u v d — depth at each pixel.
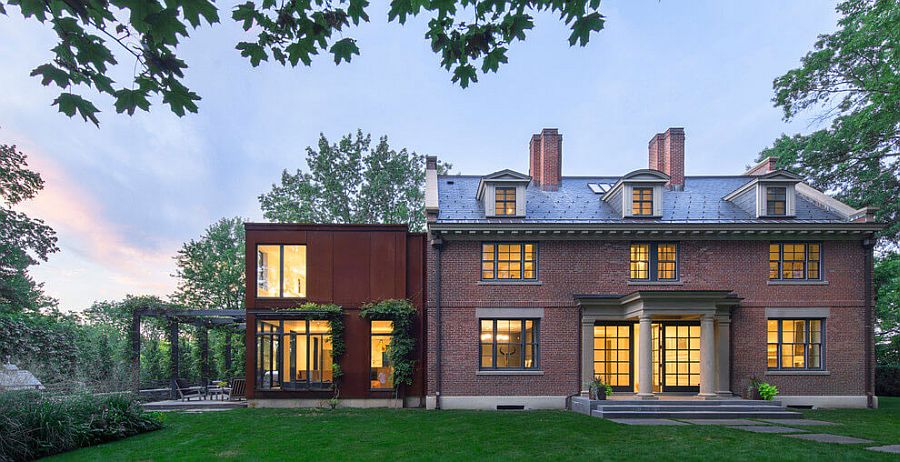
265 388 17.67
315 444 10.59
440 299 17.95
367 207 30.25
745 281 17.95
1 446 9.38
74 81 4.48
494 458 9.14
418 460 9.11
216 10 4.09
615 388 17.89
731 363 17.58
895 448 9.79
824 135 22.02
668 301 16.14
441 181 22.14
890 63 15.94
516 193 18.53
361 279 18.42
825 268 17.98
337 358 17.91
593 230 17.72
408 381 17.78
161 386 21.92
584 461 8.84
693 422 13.66
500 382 17.69
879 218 22.45
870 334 17.69
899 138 20.98
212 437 11.47
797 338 17.95
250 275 18.27
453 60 6.16
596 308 17.56
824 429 12.26
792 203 18.30
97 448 10.54
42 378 12.52
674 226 17.62
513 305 17.95
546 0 5.45
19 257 24.34
